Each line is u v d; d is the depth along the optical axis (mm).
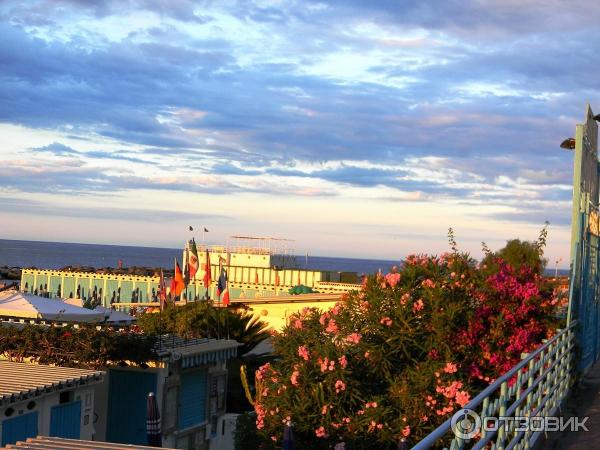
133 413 21312
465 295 14453
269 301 35250
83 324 21516
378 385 13594
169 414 21750
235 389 28297
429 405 12977
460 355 14109
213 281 55938
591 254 16750
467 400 12852
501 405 8094
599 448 10406
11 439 15367
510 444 8672
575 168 14531
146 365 21297
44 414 16297
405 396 13047
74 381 16766
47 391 15945
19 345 20453
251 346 31484
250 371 29234
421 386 13094
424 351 13758
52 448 10531
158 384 21234
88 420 17828
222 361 24625
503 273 15609
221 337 30312
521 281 15602
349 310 14078
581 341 14812
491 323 14609
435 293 13938
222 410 24594
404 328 13648
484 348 14172
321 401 13078
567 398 13602
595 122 16453
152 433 15195
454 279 14469
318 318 14266
